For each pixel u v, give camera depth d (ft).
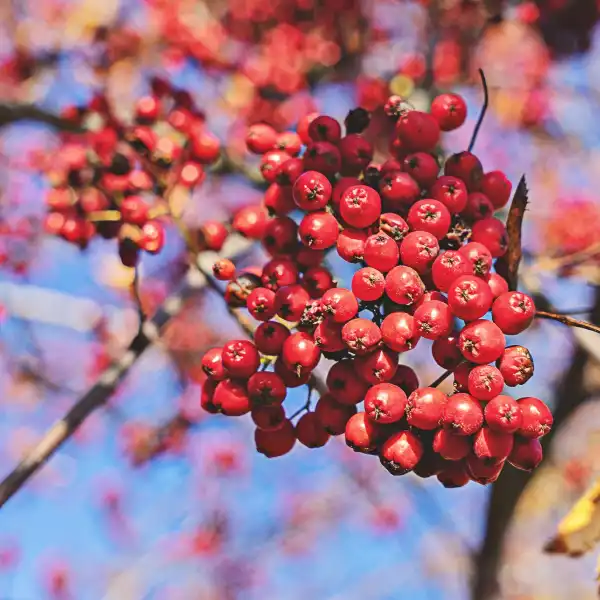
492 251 1.34
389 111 1.40
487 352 1.27
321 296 1.34
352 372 1.31
